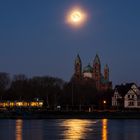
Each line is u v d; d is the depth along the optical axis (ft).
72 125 528.63
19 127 495.00
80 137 368.68
